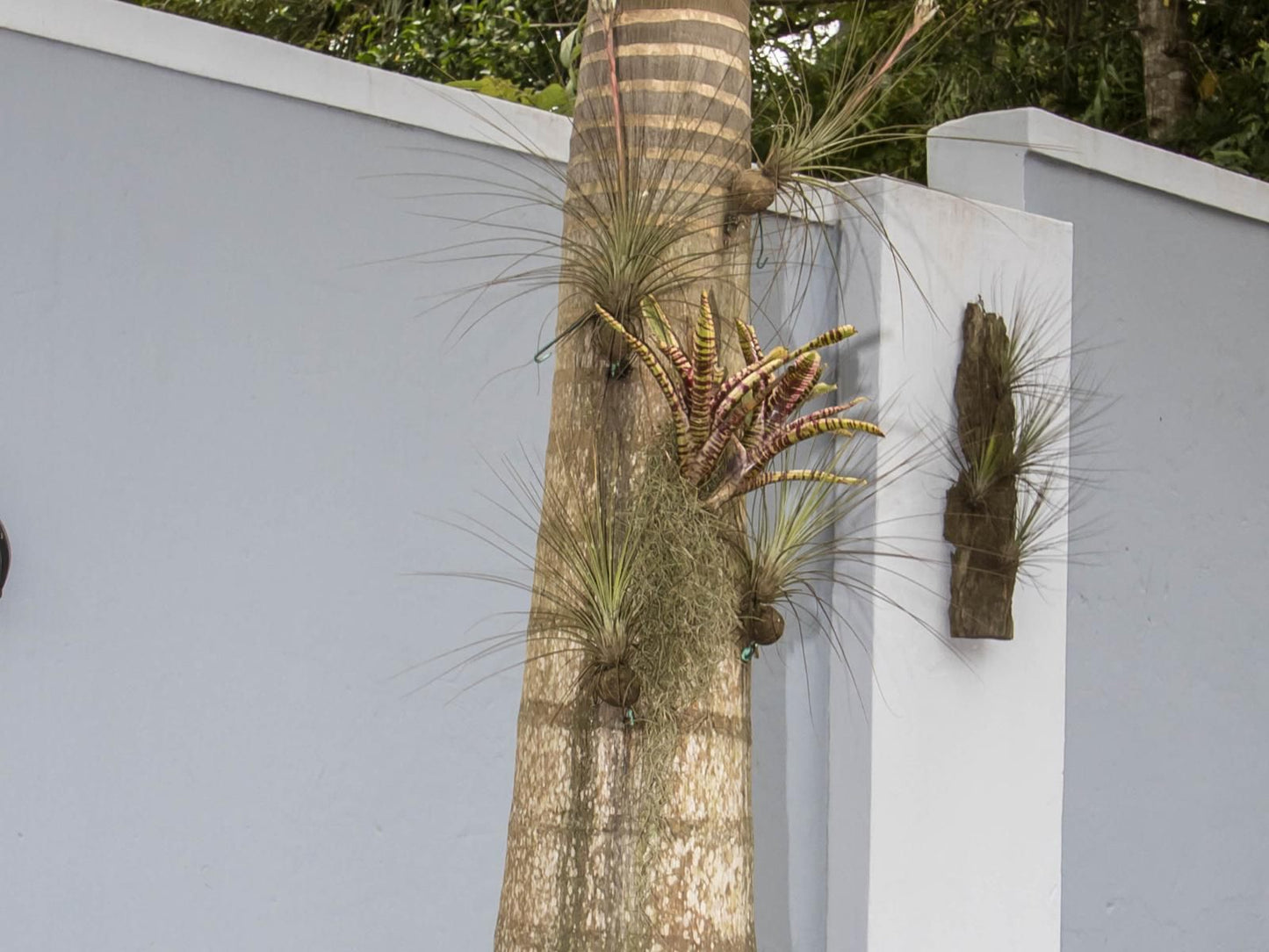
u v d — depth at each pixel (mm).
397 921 4074
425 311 4250
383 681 4102
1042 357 4969
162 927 3750
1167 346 5605
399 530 4160
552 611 2916
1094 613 5309
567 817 2846
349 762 4031
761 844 4656
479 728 4258
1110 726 5344
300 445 4023
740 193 3027
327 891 3979
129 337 3801
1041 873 4836
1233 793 5730
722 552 2943
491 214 4398
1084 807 5254
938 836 4613
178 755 3797
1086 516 5285
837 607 4617
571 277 2994
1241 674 5777
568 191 3070
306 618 3996
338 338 4102
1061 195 5316
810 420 3018
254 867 3881
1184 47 9391
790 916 4605
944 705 4648
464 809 4207
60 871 3633
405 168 4246
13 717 3600
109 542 3740
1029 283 4965
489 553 4316
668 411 2943
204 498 3875
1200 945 5578
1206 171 5703
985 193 5312
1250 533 5844
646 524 2875
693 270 2971
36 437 3664
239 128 3988
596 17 3070
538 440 4445
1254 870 5789
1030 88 9797
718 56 3033
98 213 3779
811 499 3885
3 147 3670
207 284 3916
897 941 4508
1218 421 5758
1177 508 5594
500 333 4391
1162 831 5488
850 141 3211
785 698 4703
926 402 4664
